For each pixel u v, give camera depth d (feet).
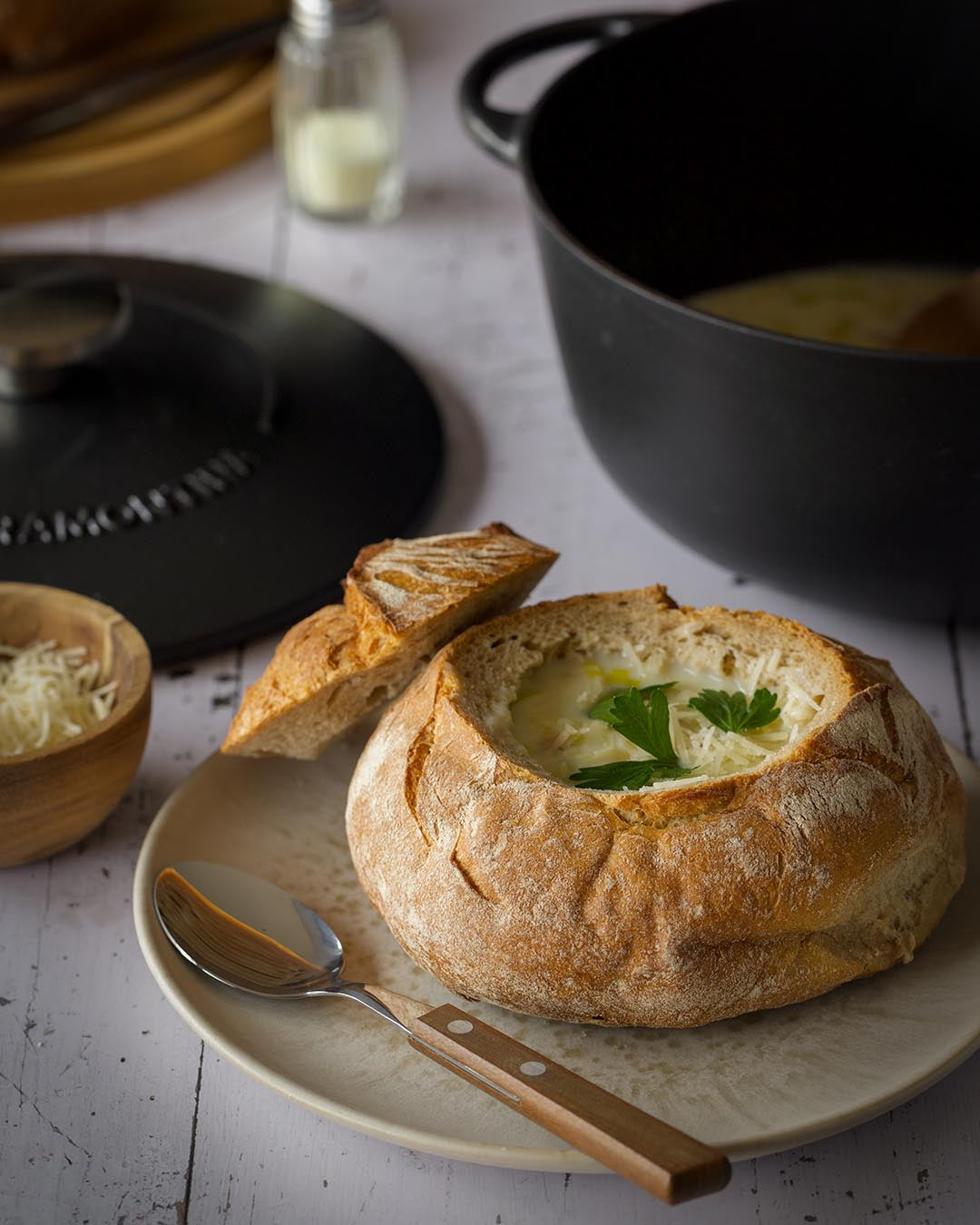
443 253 3.26
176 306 3.04
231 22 3.68
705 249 2.90
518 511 2.71
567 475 2.78
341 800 2.19
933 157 2.92
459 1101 1.87
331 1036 1.93
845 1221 1.89
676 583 2.58
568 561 2.61
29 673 2.21
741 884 1.88
